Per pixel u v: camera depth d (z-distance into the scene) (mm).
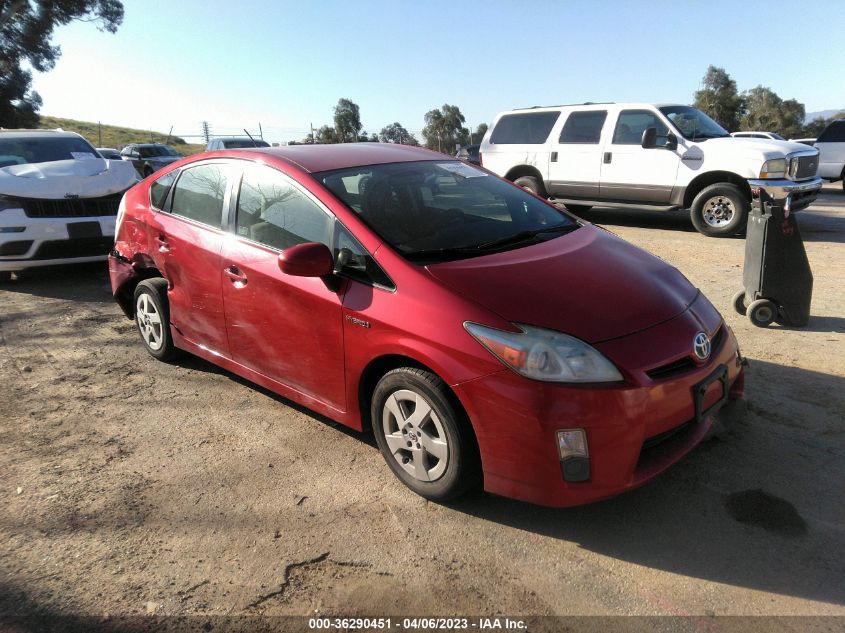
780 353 4582
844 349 4621
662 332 2709
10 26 42406
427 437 2863
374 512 2926
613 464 2506
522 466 2549
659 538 2682
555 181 11180
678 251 8477
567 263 3096
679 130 9805
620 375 2510
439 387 2734
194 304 4117
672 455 2705
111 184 7332
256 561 2623
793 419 3590
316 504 3000
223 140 19969
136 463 3410
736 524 2746
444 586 2453
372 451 3469
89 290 7039
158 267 4430
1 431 3789
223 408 4043
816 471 3096
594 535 2721
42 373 4664
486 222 3566
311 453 3465
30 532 2840
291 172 3533
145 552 2695
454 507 2949
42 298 6715
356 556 2635
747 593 2357
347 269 3113
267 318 3512
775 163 8914
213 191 4016
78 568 2605
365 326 2953
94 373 4652
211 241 3887
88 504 3043
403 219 3316
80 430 3791
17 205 6707
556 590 2414
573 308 2701
